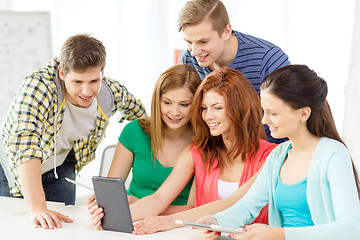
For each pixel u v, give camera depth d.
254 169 1.89
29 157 1.80
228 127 1.87
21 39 3.57
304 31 4.30
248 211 1.63
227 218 1.58
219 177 1.93
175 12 4.67
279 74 1.50
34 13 3.57
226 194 1.89
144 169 2.09
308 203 1.51
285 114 1.49
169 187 1.91
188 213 1.73
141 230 1.60
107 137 4.35
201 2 2.05
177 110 1.96
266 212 1.86
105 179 1.57
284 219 1.61
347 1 4.07
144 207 1.82
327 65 4.19
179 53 4.72
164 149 2.09
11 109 1.94
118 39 4.50
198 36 2.05
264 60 2.24
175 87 1.94
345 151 1.49
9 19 3.55
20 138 1.82
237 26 4.59
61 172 2.24
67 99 2.02
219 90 1.84
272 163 1.67
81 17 4.33
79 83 1.86
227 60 2.27
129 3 4.52
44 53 3.60
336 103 4.14
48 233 1.60
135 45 4.57
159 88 1.97
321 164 1.49
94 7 4.38
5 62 3.57
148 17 4.60
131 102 2.33
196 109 1.91
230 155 1.91
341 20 4.11
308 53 4.29
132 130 2.14
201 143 1.95
